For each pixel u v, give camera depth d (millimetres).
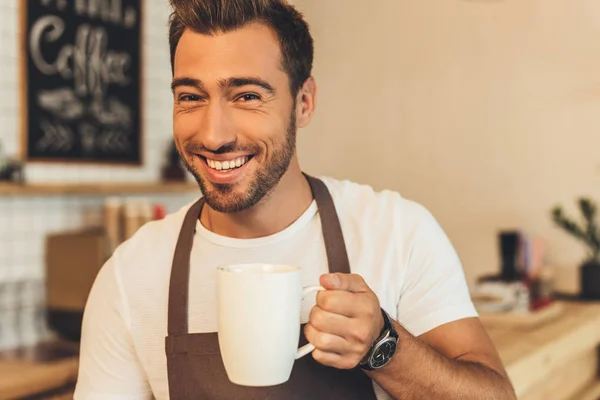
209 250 1133
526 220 3416
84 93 3041
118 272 1170
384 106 3652
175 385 1077
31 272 2861
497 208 3473
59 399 2309
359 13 3654
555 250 3354
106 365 1152
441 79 3549
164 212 3035
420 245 1118
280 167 993
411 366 930
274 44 974
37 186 2658
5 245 2760
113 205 2994
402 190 3650
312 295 1101
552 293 3004
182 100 984
